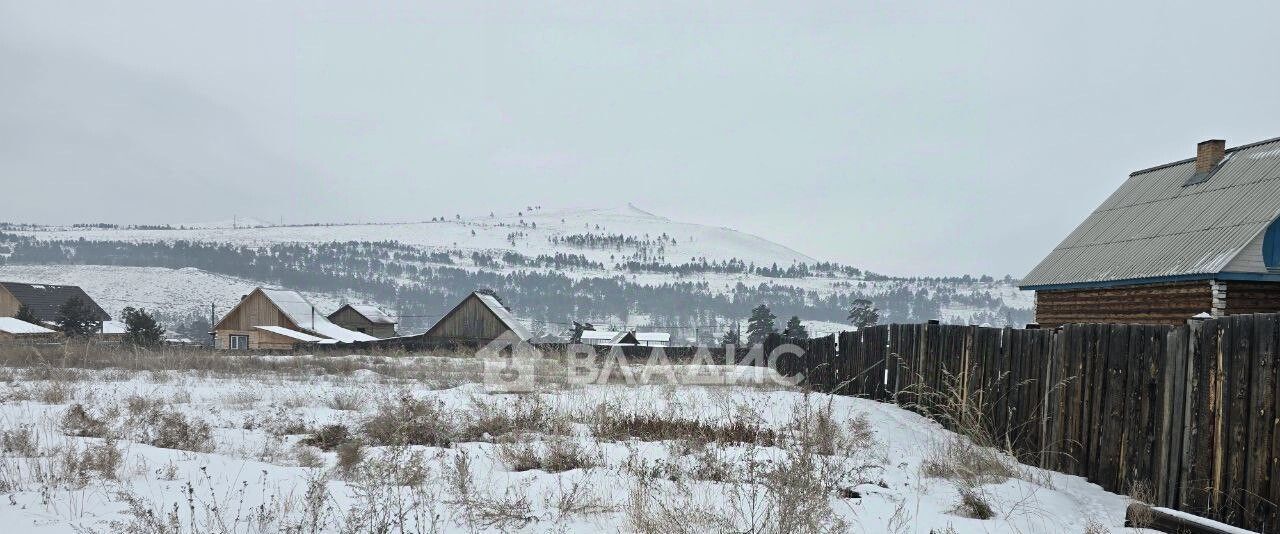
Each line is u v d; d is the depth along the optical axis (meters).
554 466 7.51
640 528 5.12
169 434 8.60
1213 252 15.82
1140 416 6.45
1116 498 6.52
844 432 9.20
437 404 12.30
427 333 55.84
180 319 177.62
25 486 5.73
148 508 5.22
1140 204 20.20
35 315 59.66
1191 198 18.47
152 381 16.53
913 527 5.46
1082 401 7.30
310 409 12.55
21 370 17.83
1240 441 5.35
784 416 11.15
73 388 13.53
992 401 9.30
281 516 5.24
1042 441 7.97
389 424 9.62
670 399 12.33
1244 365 5.33
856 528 5.38
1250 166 17.59
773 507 5.57
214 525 4.98
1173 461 6.00
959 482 6.82
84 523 4.93
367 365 24.62
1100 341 7.07
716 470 7.19
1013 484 6.72
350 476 6.79
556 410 10.80
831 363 17.41
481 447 8.73
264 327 56.94
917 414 11.55
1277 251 15.41
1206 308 15.66
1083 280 18.97
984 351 9.60
